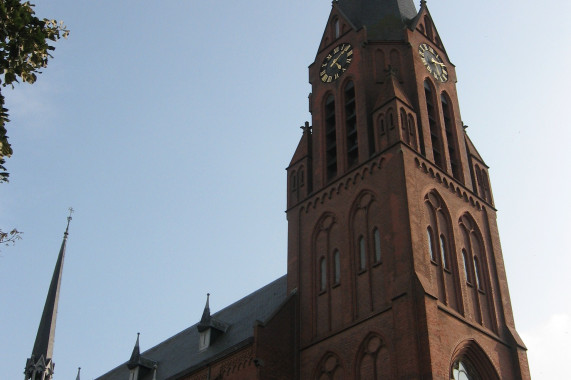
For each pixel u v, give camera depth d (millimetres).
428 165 48594
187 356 58219
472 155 54875
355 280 45406
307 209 51844
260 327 45188
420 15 58250
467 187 51781
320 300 47156
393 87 50219
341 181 50000
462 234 49219
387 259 43812
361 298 44312
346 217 48250
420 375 37844
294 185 54375
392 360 39812
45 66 18172
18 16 17609
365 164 48781
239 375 45312
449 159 52188
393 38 56094
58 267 82688
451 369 41000
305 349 46062
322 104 56031
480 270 49000
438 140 52375
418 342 38906
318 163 53344
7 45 17641
